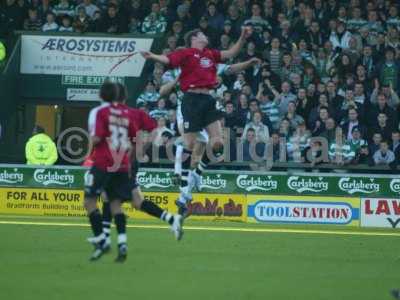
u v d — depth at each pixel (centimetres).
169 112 5866
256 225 5141
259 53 6338
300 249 3822
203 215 5447
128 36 6738
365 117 5922
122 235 3159
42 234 4150
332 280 2905
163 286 2695
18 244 3719
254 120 5731
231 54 3934
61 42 6781
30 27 6894
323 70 6412
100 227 3194
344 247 3962
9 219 5041
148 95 6156
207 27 6538
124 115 3156
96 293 2541
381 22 6744
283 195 5447
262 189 5450
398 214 5419
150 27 6806
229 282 2805
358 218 5438
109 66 6750
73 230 4372
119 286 2670
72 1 6988
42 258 3262
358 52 6481
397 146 5766
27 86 6800
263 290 2664
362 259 3516
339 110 5931
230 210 5438
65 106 6881
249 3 6725
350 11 6781
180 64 3872
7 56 6775
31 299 2425
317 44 6531
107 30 6800
